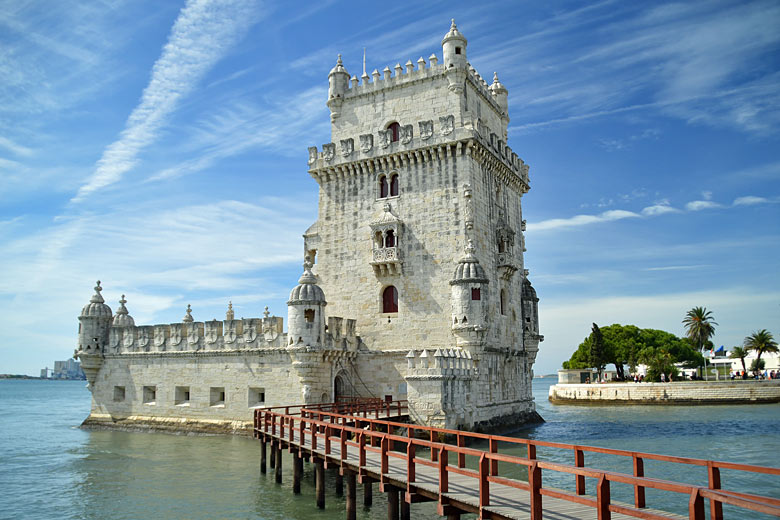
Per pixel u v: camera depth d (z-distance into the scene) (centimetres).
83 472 3559
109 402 5556
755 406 8319
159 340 5284
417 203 4994
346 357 4884
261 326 4766
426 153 4972
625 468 3666
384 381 4881
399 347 4878
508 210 5797
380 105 5388
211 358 4994
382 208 5131
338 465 2650
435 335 4762
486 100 5769
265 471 3469
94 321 5653
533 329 5912
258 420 3675
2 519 2662
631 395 9269
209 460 3831
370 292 5081
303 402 4419
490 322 4997
